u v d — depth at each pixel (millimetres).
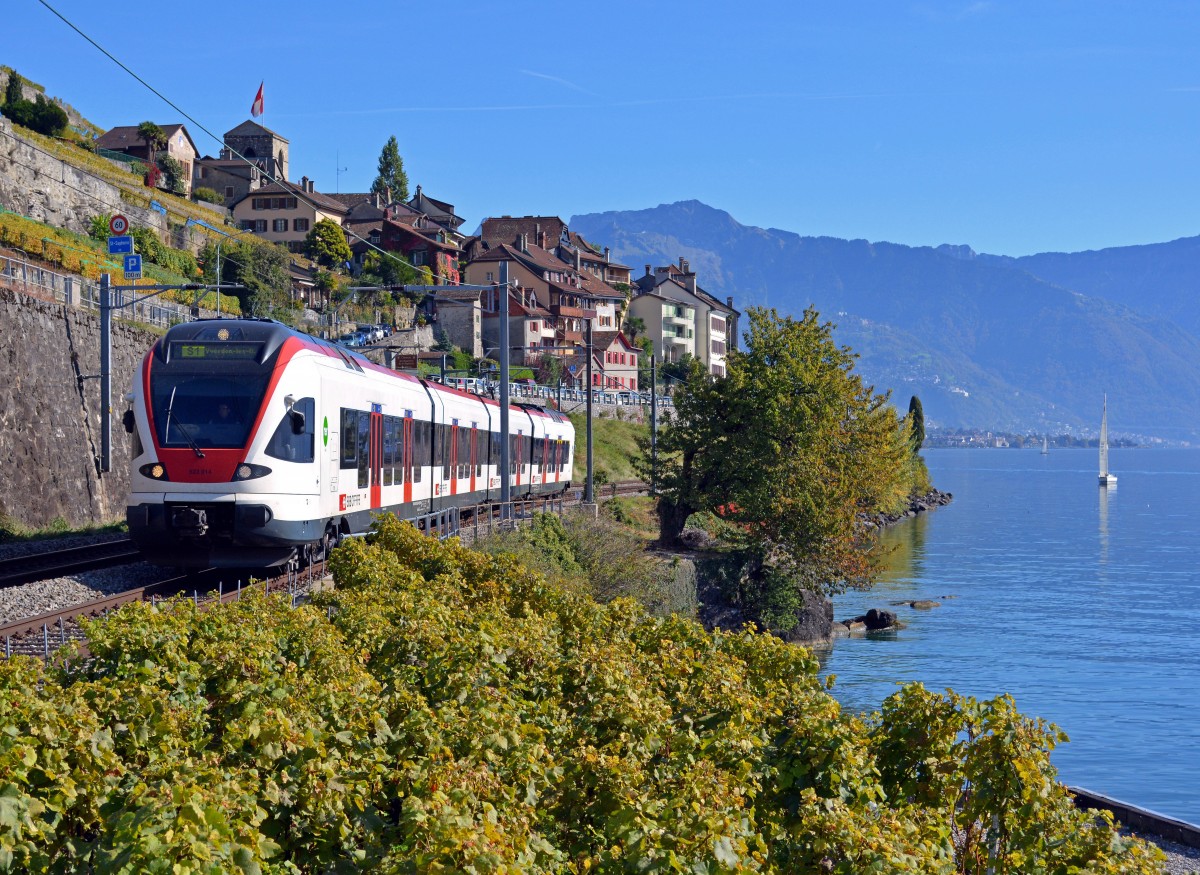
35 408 34562
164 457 21969
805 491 46156
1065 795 10938
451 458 36906
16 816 7371
